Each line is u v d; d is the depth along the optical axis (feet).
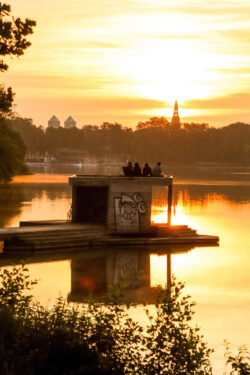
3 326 73.20
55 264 170.40
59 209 328.08
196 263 178.09
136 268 168.45
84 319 72.38
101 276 154.92
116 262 176.35
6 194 449.89
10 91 107.14
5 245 191.52
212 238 219.82
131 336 70.44
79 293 132.67
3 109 107.24
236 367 76.95
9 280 81.97
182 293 137.39
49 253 188.85
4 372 63.36
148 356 69.05
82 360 69.10
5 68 104.47
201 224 276.82
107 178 219.00
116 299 73.82
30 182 645.51
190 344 67.72
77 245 202.08
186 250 202.69
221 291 140.36
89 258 182.19
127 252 195.83
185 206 373.81
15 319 75.66
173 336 69.05
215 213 329.72
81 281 147.13
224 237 234.99
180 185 638.53
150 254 193.36
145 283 147.54
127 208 221.25
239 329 108.06
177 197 453.17
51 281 146.30
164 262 179.01
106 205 228.02
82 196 232.53
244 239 229.66
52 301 122.42
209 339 101.60
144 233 222.89
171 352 68.59
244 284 148.56
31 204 360.89
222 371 86.48
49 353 68.44
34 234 196.54
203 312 119.55
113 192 219.41
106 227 217.97
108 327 70.85
